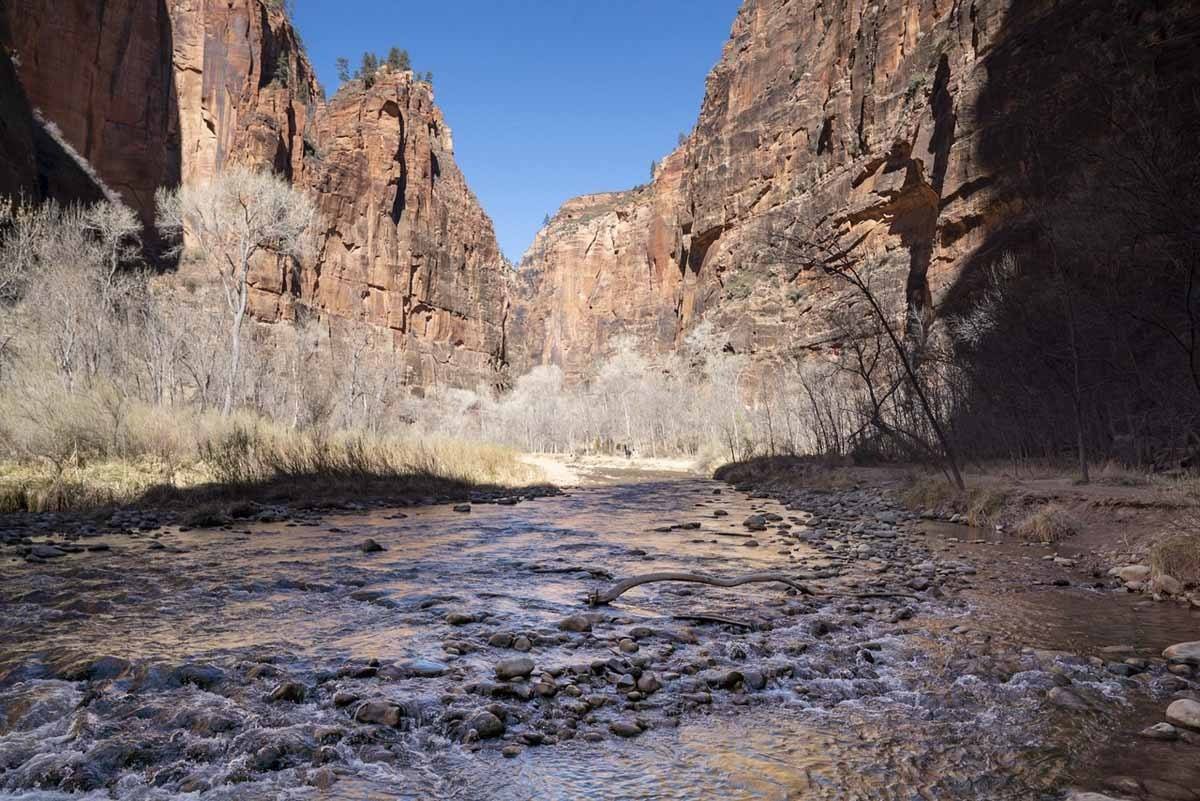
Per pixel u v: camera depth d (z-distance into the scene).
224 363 33.78
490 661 4.54
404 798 2.74
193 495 14.30
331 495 16.62
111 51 69.19
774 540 10.75
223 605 6.04
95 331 28.53
